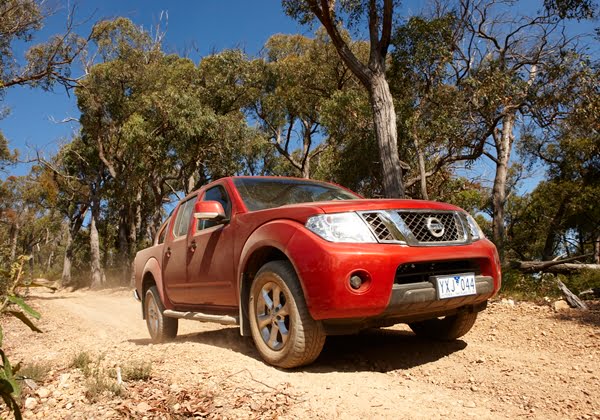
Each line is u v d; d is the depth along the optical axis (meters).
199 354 3.97
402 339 4.73
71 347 5.82
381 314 3.28
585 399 2.94
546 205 25.31
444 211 3.77
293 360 3.43
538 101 12.67
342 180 18.59
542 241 28.20
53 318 10.85
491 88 13.01
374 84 12.65
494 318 5.73
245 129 25.66
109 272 37.00
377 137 12.48
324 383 3.24
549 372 3.51
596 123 12.49
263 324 3.72
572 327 4.91
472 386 3.31
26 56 21.58
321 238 3.29
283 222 3.60
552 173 24.11
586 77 12.14
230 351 4.04
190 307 5.14
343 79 24.39
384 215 3.44
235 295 4.16
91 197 35.28
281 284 3.51
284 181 4.91
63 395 3.25
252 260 3.91
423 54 15.66
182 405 2.87
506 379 3.41
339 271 3.15
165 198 37.91
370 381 3.33
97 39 25.55
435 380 3.50
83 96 27.84
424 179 15.41
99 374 3.56
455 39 16.56
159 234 6.18
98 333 7.76
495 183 19.81
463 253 3.61
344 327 3.36
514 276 9.09
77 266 50.12
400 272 3.40
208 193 5.02
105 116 29.02
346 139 18.58
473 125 14.30
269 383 3.20
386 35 12.85
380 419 2.64
